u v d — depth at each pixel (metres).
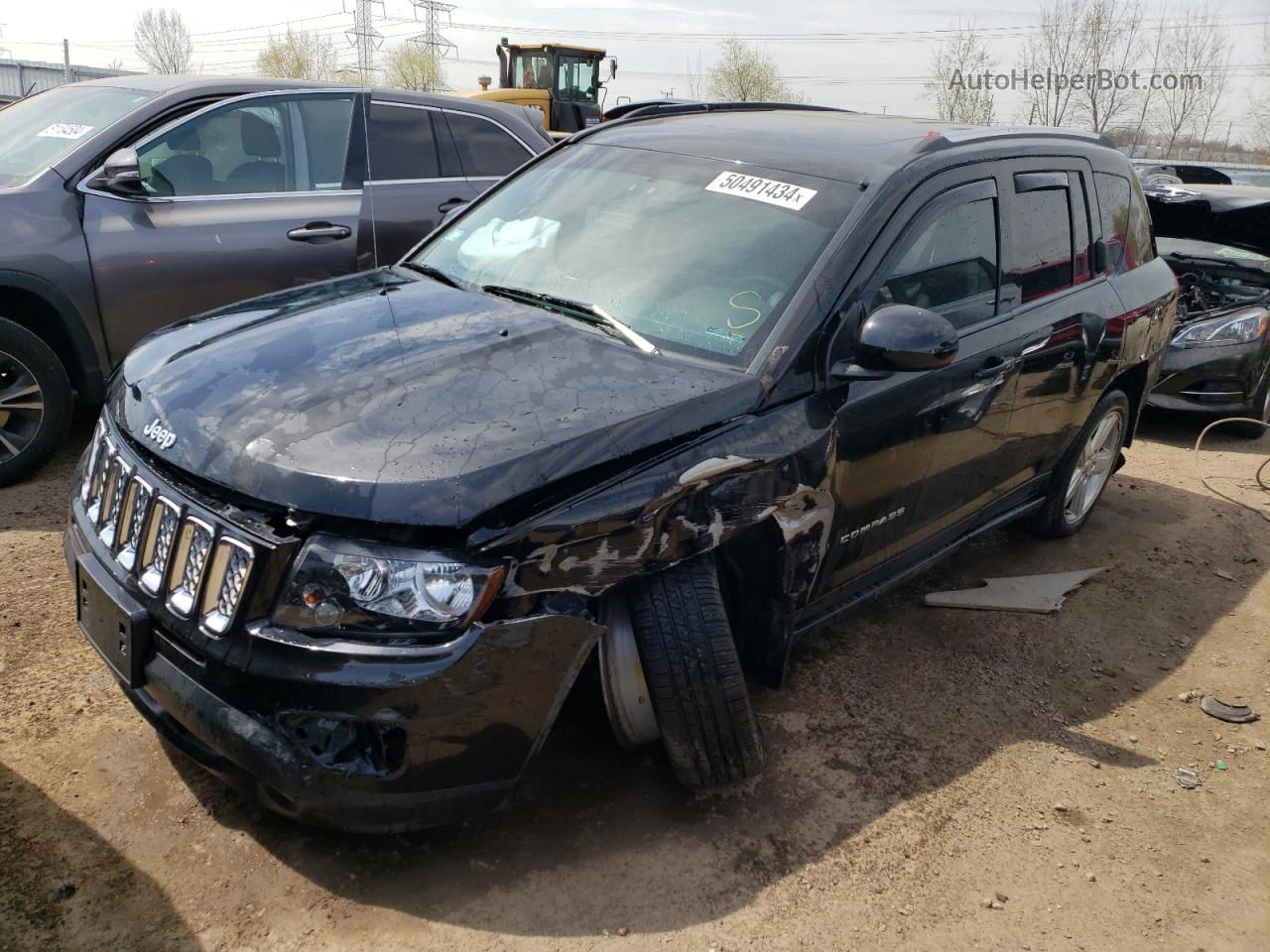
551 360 2.71
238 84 5.23
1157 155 39.94
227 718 2.22
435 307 3.09
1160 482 6.32
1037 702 3.66
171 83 5.18
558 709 2.38
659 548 2.47
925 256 3.29
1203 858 2.93
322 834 2.61
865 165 3.32
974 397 3.49
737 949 2.40
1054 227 4.05
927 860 2.78
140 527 2.46
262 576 2.20
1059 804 3.09
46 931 2.24
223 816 2.63
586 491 2.37
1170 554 5.14
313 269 5.30
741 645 3.06
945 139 3.55
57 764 2.76
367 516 2.18
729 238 3.17
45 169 4.62
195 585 2.29
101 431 2.82
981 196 3.58
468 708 2.23
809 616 3.30
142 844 2.52
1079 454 4.70
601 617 2.58
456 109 6.01
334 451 2.28
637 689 2.69
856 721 3.38
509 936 2.37
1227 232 7.86
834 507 2.94
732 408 2.67
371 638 2.19
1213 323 7.21
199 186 4.99
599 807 2.81
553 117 18.09
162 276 4.79
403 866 2.54
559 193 3.69
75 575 2.63
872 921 2.55
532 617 2.28
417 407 2.45
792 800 2.94
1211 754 3.46
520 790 2.84
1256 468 6.82
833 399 2.91
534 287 3.26
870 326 2.83
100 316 4.65
